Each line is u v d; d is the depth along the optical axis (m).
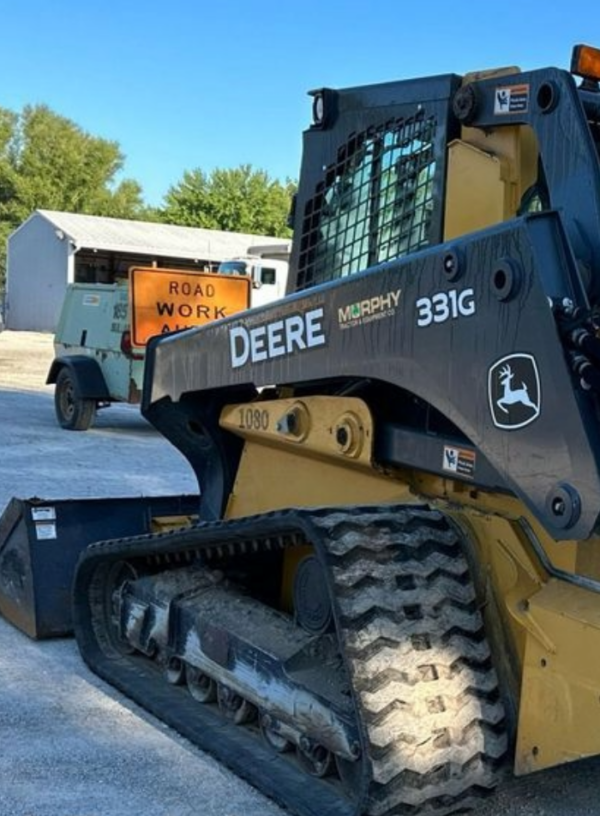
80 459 10.58
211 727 3.98
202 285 12.32
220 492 4.73
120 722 4.14
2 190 57.34
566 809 3.45
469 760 3.08
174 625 4.31
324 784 3.46
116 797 3.52
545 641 3.04
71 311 13.16
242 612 4.00
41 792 3.54
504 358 2.89
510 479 2.89
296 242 4.29
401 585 3.17
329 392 3.95
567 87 3.10
